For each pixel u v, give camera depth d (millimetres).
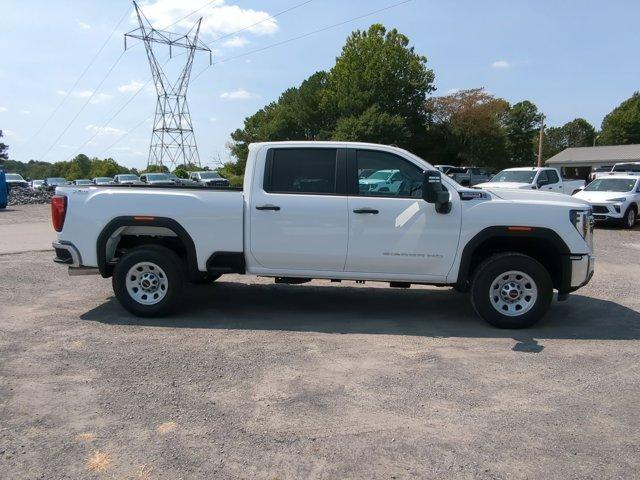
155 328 6043
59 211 6414
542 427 3797
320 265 6246
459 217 6027
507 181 19688
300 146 6297
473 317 6641
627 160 61219
